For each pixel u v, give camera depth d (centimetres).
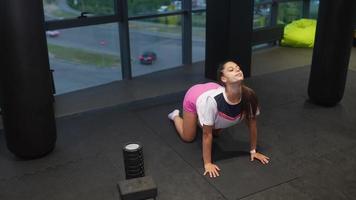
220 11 397
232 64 233
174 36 471
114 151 276
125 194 184
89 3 391
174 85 415
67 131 308
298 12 611
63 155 272
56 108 355
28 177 246
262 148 274
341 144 278
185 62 491
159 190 228
